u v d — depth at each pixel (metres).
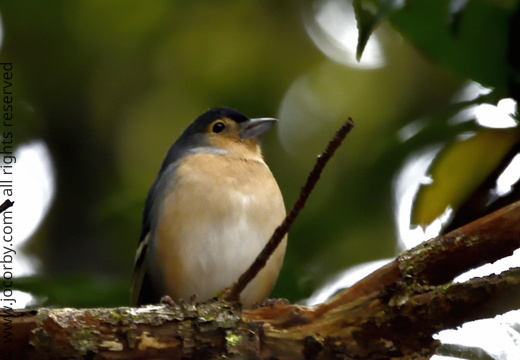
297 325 7.75
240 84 16.39
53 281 10.57
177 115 16.17
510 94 8.94
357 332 7.69
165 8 16.31
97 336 7.54
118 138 15.81
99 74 16.11
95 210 14.52
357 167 12.28
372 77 16.34
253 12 16.58
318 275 12.89
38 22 15.78
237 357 7.64
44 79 15.74
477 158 9.19
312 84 16.48
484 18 8.82
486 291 7.28
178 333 7.64
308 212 13.39
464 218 9.42
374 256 13.26
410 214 9.61
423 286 7.52
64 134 15.48
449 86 15.78
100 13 16.06
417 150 10.21
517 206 7.47
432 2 8.85
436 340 7.59
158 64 16.39
